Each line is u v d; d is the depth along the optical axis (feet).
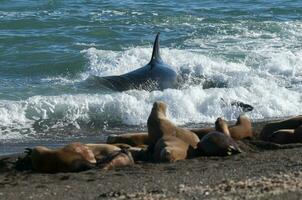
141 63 205.77
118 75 180.65
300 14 295.48
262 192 76.23
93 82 176.35
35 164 99.91
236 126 118.21
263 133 121.39
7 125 148.36
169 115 156.56
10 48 225.35
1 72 200.23
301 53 217.77
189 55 208.23
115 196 78.95
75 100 158.40
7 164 104.99
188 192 78.48
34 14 279.49
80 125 151.12
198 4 311.47
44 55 215.51
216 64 199.62
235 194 76.07
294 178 83.20
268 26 259.80
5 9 289.74
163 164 99.66
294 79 190.90
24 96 167.22
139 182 86.58
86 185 86.74
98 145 106.32
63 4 301.43
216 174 89.20
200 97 161.68
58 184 88.63
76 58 210.38
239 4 314.35
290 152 104.17
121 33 250.37
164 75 176.45
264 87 175.01
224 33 250.37
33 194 83.20
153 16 278.87
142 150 106.63
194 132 116.88
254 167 93.04
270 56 211.82
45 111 154.61
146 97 162.40
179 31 254.68
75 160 100.07
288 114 161.68
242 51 220.43
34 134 142.82
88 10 289.74
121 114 155.74
